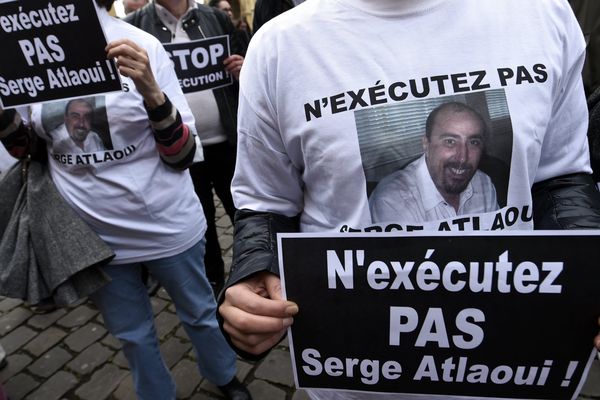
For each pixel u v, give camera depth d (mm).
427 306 758
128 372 2244
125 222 1407
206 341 1753
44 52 1184
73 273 1330
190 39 2299
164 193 1460
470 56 711
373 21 729
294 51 762
